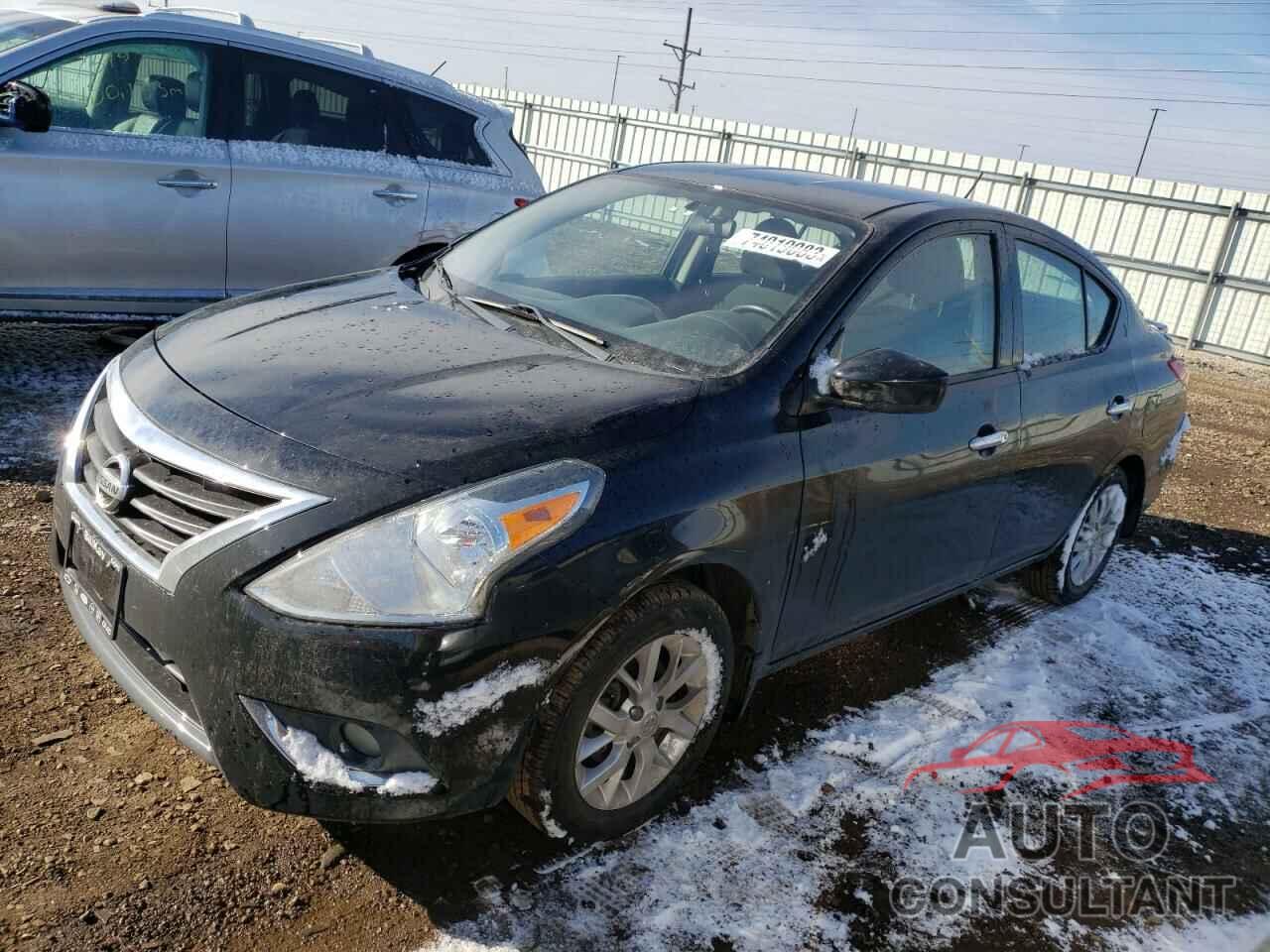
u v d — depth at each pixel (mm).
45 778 2611
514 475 2285
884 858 2814
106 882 2320
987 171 15133
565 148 20516
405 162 6277
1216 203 13328
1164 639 4496
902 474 3150
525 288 3455
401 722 2133
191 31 5453
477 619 2152
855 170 16359
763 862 2711
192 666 2219
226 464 2305
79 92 5195
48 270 5168
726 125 17719
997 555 3918
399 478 2234
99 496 2510
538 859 2586
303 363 2709
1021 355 3773
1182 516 6297
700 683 2736
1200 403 10133
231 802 2643
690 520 2496
